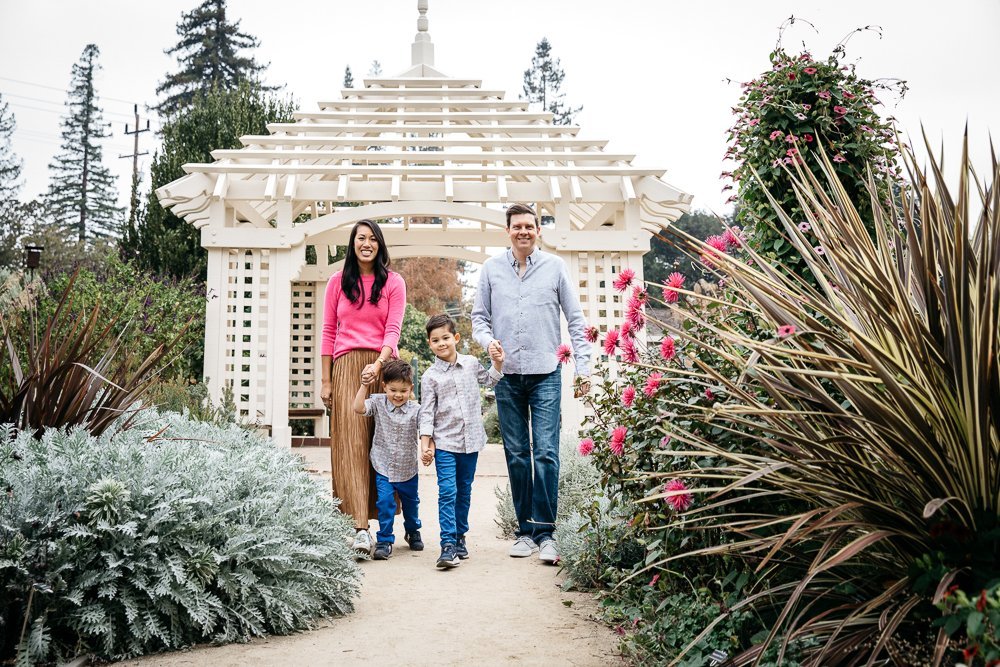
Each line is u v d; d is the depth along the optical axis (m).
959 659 1.48
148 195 13.16
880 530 1.56
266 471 3.18
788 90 3.49
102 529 2.31
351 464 3.97
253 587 2.58
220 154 7.56
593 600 2.97
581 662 2.26
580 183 7.98
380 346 4.16
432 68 10.21
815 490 1.71
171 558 2.38
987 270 1.51
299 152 7.69
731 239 2.59
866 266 1.90
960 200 1.59
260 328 7.51
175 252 12.40
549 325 3.88
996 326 1.52
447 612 2.83
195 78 32.47
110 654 2.24
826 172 2.30
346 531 3.27
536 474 3.79
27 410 2.82
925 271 1.67
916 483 1.63
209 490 2.63
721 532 2.25
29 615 2.16
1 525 2.14
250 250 7.64
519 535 3.97
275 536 2.65
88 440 2.68
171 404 6.27
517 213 3.93
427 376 3.94
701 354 2.46
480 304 4.07
